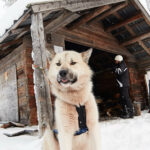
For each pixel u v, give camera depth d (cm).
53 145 98
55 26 274
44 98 184
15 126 264
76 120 89
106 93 509
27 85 269
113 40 422
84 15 297
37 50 194
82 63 101
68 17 267
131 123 218
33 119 263
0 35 252
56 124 94
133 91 458
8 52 328
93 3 268
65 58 98
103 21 397
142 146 128
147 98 498
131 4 327
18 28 239
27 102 266
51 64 106
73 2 242
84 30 351
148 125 191
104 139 154
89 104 92
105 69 516
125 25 378
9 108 317
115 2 298
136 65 501
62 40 301
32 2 199
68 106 90
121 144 137
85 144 97
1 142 168
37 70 188
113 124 228
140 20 362
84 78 95
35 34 198
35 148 137
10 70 321
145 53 471
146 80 513
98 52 498
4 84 342
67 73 91
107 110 377
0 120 352
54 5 219
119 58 297
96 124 93
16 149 142
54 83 98
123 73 294
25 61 275
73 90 90
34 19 202
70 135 90
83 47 464
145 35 384
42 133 173
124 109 300
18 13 227
